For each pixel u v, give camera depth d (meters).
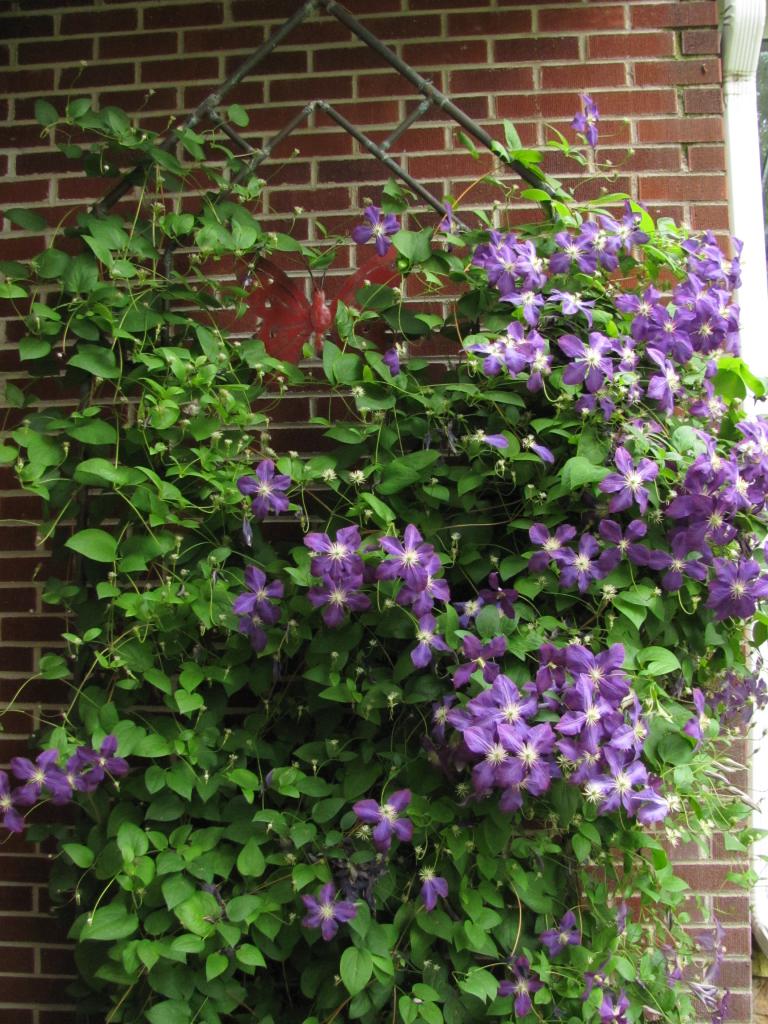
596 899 1.68
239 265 2.01
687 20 2.07
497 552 1.73
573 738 1.40
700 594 1.65
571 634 1.57
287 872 1.57
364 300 1.86
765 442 1.61
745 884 1.81
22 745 2.03
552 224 1.86
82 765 1.51
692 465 1.53
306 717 1.78
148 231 1.99
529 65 2.08
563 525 1.58
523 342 1.61
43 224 1.83
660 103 2.07
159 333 1.81
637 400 1.61
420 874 1.54
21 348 1.69
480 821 1.56
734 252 2.05
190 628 1.70
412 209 2.08
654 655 1.53
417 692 1.55
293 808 1.67
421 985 1.51
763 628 1.72
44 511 1.80
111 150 1.94
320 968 1.58
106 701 1.68
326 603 1.53
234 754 1.66
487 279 1.73
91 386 1.88
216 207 1.87
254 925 1.55
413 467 1.66
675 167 2.07
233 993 1.53
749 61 2.09
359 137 1.95
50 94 2.14
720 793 1.91
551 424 1.62
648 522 1.60
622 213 2.06
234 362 1.87
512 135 1.84
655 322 1.66
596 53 2.08
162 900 1.53
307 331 1.98
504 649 1.47
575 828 1.62
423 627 1.52
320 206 2.09
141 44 2.13
